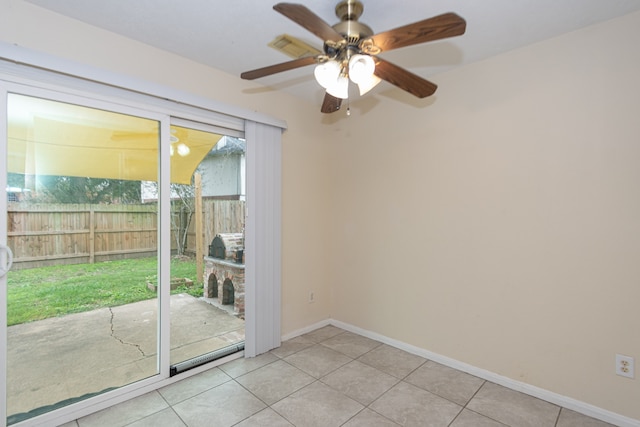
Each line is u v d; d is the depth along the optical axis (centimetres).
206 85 244
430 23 128
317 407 203
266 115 278
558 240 207
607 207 190
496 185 232
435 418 193
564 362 205
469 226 247
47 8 176
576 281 201
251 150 268
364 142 316
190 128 244
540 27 195
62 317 193
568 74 202
